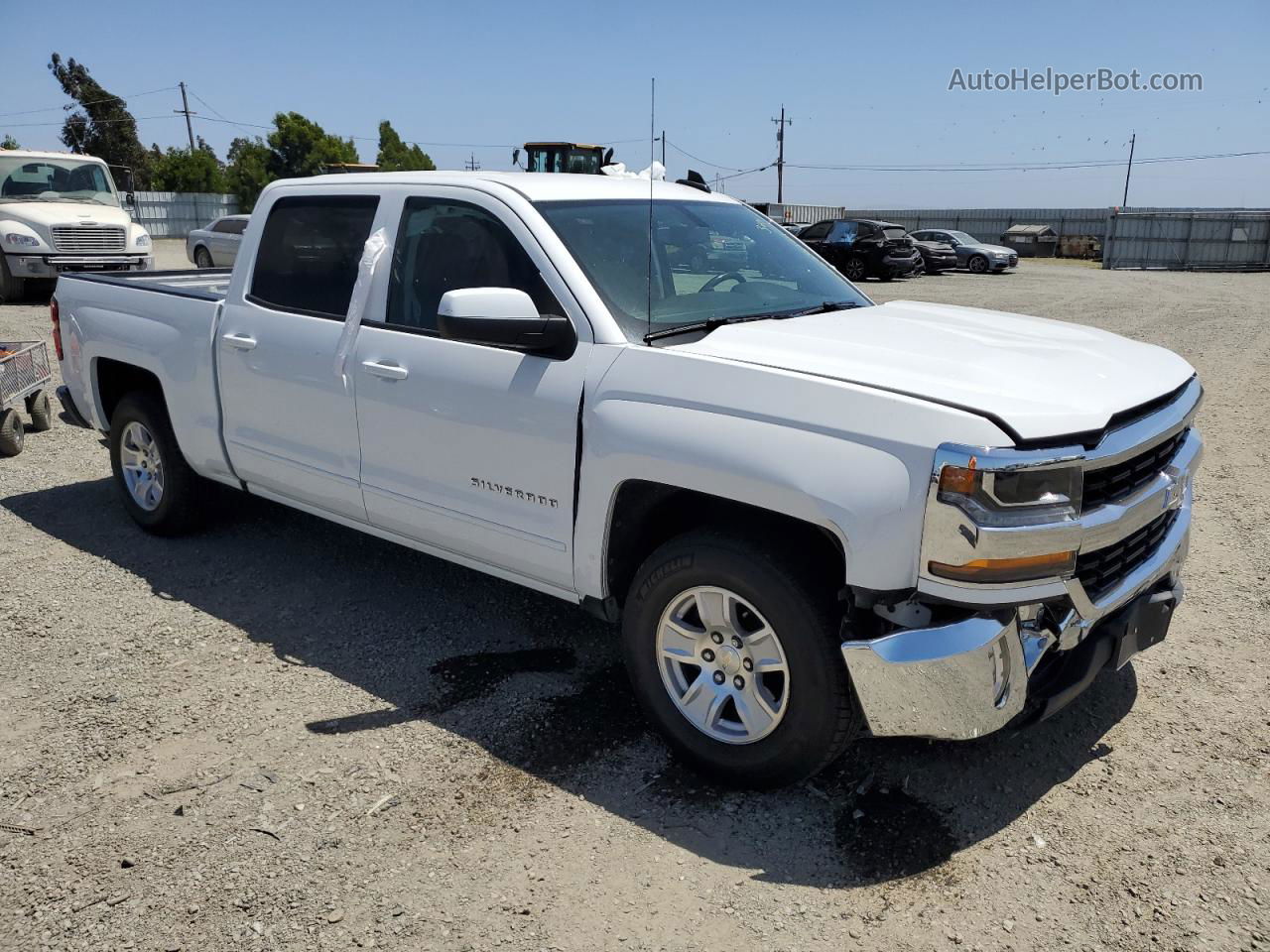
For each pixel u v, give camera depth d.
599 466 3.20
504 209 3.62
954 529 2.56
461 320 3.13
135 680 3.84
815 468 2.72
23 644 4.14
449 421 3.63
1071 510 2.64
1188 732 3.45
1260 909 2.60
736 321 3.55
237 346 4.47
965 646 2.61
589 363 3.27
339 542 5.33
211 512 5.35
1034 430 2.59
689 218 4.06
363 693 3.76
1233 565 4.95
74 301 5.53
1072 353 3.19
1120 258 33.50
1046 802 3.06
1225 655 4.00
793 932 2.54
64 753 3.35
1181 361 3.52
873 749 3.37
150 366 4.95
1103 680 3.81
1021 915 2.59
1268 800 3.05
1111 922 2.56
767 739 3.00
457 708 3.65
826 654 2.82
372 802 3.08
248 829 2.96
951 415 2.62
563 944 2.51
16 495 6.16
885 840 2.90
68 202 16.50
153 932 2.56
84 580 4.81
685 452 2.96
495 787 3.16
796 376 2.86
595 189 3.90
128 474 5.45
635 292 3.48
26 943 2.53
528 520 3.49
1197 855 2.82
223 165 65.19
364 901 2.67
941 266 29.38
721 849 2.87
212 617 4.41
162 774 3.23
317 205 4.29
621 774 3.24
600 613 3.45
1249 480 6.39
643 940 2.52
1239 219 31.64
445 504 3.76
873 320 3.57
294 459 4.36
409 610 4.50
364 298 3.98
